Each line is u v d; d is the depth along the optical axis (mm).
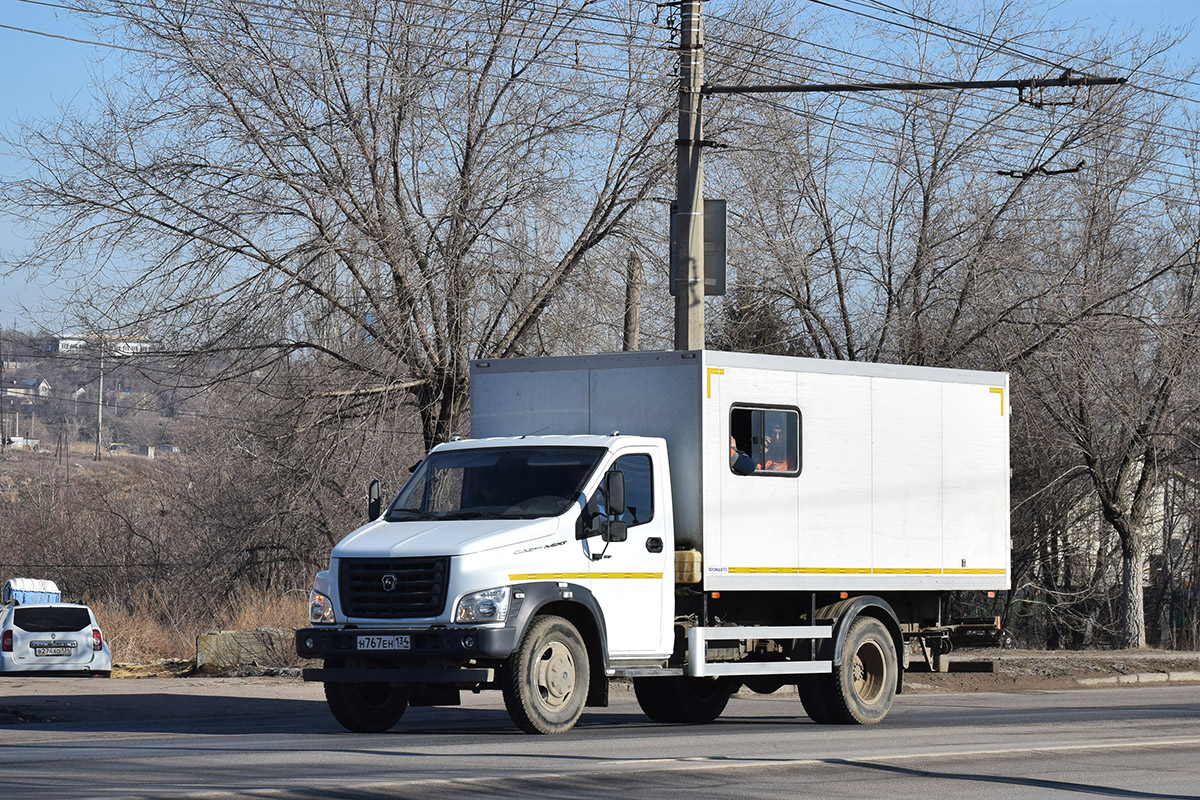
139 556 106438
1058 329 69000
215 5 57406
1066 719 39406
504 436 35906
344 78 58062
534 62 59844
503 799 19969
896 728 35375
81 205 57469
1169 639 95688
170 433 93938
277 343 58281
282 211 56188
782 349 74250
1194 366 74062
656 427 34406
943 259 71625
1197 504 95688
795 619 36906
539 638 30328
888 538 37562
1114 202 73688
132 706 38500
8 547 110250
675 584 33688
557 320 60281
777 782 22781
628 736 30969
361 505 64750
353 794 19828
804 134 71062
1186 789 23516
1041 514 82625
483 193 57844
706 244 47562
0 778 21531
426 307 58469
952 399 39344
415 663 29906
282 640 56312
